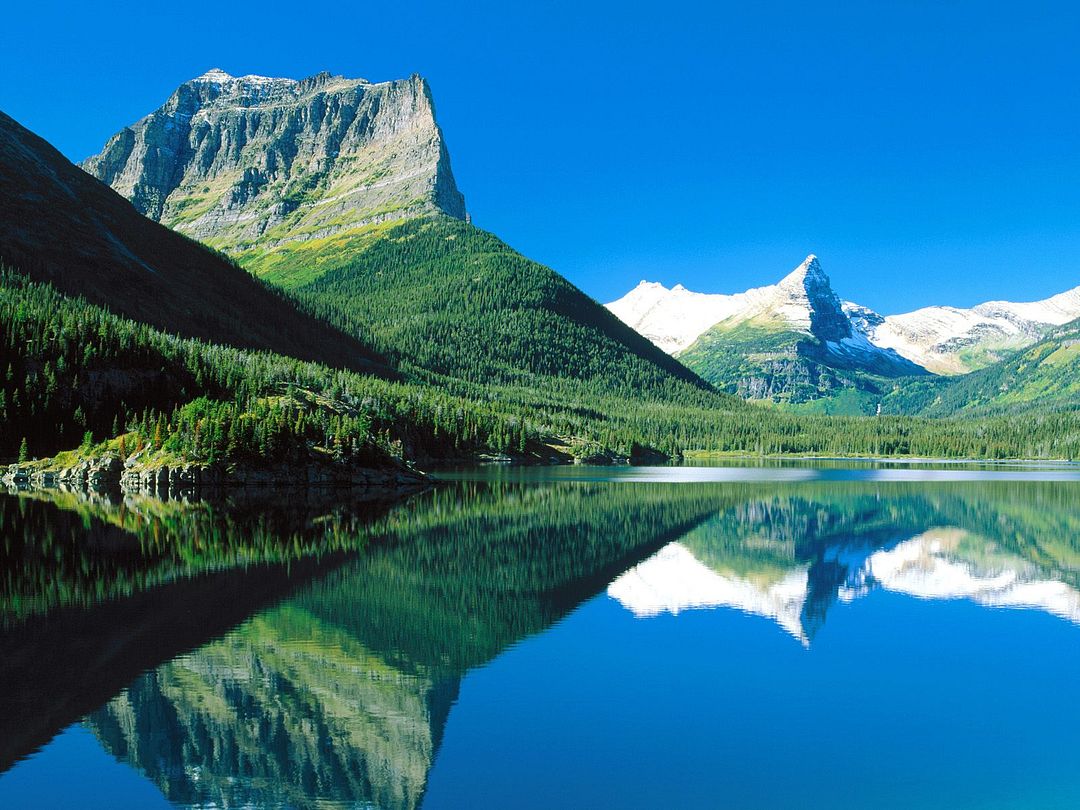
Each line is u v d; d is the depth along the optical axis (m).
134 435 170.50
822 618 59.34
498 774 33.72
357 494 154.88
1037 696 43.31
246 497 143.38
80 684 42.75
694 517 122.50
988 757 35.78
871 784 33.22
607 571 75.50
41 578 67.69
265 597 62.06
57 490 147.75
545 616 58.47
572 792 32.38
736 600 64.62
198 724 38.03
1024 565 82.94
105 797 31.64
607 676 45.59
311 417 186.25
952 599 66.31
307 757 34.97
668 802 31.62
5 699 40.75
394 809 30.98
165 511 116.62
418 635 52.81
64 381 189.25
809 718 39.97
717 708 41.19
